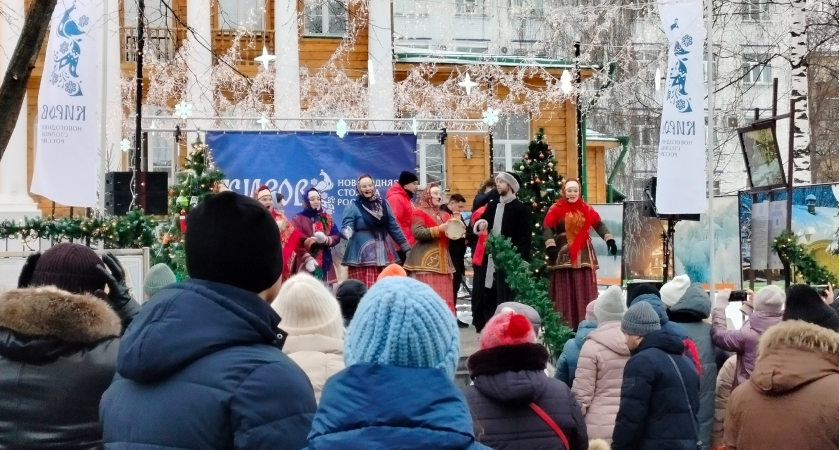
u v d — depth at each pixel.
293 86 21.69
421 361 2.26
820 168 35.28
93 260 3.69
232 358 2.61
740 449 4.27
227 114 21.83
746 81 34.41
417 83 23.08
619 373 5.98
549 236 11.01
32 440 3.12
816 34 25.89
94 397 3.20
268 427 2.53
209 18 21.30
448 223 10.46
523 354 4.19
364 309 2.30
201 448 2.54
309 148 14.46
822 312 4.86
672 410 5.16
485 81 23.47
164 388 2.62
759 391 4.20
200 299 2.68
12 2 19.61
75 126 10.35
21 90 8.04
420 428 2.14
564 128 24.97
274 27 22.58
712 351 6.95
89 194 10.39
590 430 5.91
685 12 11.27
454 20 37.38
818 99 30.52
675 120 11.23
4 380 3.14
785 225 13.83
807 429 4.02
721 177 37.81
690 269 16.30
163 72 21.14
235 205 2.80
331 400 2.23
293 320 4.09
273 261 2.84
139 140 13.68
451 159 24.09
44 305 3.18
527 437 4.11
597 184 28.62
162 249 10.46
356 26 22.62
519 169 11.55
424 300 2.28
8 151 20.28
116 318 3.37
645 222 17.05
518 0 37.75
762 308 6.80
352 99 22.44
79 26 10.36
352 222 10.77
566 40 32.97
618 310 6.22
